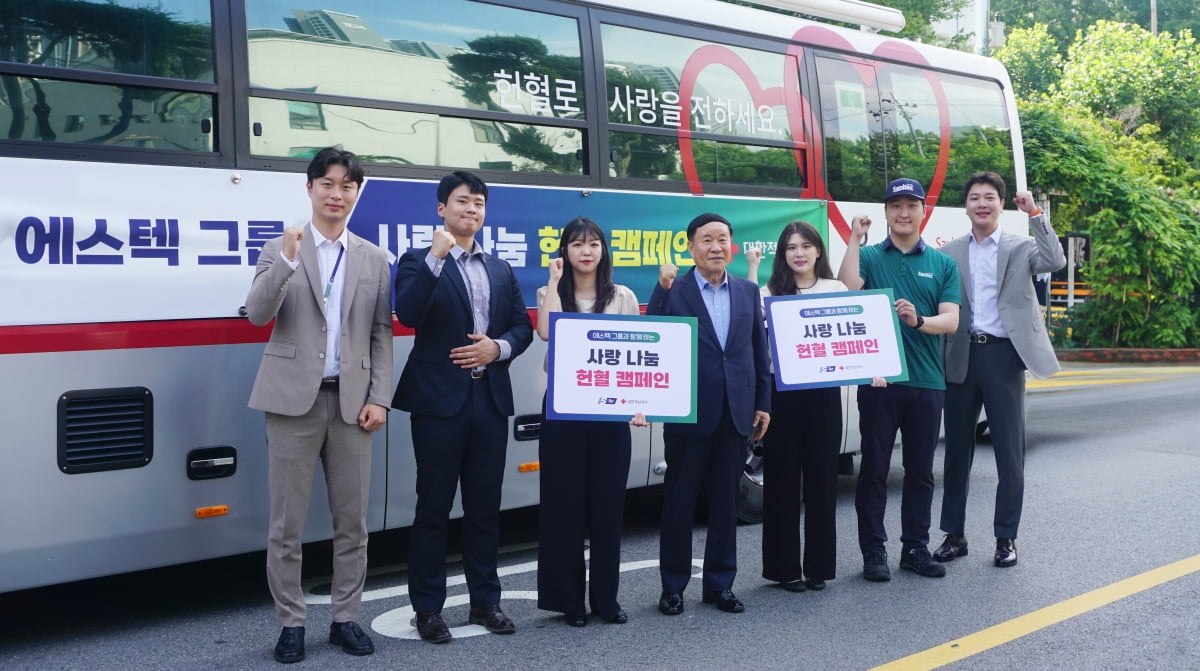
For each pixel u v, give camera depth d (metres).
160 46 4.95
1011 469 6.10
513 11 6.15
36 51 4.66
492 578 5.00
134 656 4.70
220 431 5.11
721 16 7.23
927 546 6.36
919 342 5.86
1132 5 45.53
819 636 4.92
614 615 5.12
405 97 5.71
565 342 4.95
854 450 8.05
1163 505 7.55
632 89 6.68
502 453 4.94
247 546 5.26
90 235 4.74
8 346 4.54
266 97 5.23
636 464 6.82
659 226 6.73
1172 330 20.50
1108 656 4.63
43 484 4.65
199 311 5.03
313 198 4.55
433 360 4.78
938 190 8.64
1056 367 6.09
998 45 36.94
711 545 5.38
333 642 4.78
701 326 5.26
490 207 6.00
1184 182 25.50
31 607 5.54
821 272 5.73
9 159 4.56
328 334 4.57
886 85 8.30
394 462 5.76
